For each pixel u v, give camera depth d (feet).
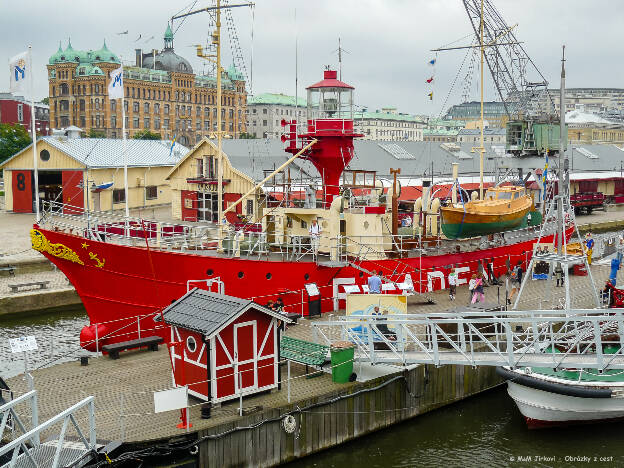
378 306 76.02
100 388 64.80
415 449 65.51
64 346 97.71
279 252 94.02
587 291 103.86
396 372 69.36
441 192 193.26
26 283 122.01
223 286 76.07
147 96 548.31
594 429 69.87
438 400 73.87
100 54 549.54
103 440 53.11
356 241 93.86
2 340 101.19
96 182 202.28
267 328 62.39
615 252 127.24
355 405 65.87
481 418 72.54
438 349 72.33
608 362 64.28
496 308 82.64
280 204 102.37
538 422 68.03
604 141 483.92
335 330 81.56
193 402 60.64
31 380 60.34
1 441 55.26
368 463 62.75
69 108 552.82
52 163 203.92
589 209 240.12
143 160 220.02
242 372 60.54
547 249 115.96
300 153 96.07
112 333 76.38
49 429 55.72
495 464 62.90
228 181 176.35
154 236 97.04
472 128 577.43
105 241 84.74
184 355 61.16
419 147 255.91
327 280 90.84
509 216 112.88
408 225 119.03
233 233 90.53
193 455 54.60
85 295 81.87
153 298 80.33
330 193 101.40
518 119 165.89
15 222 188.96
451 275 97.19
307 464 61.98
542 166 159.02
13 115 550.77
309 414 62.03
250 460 58.03
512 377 65.82
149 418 57.72
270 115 612.29
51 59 561.02
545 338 73.72
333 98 100.58
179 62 576.61
